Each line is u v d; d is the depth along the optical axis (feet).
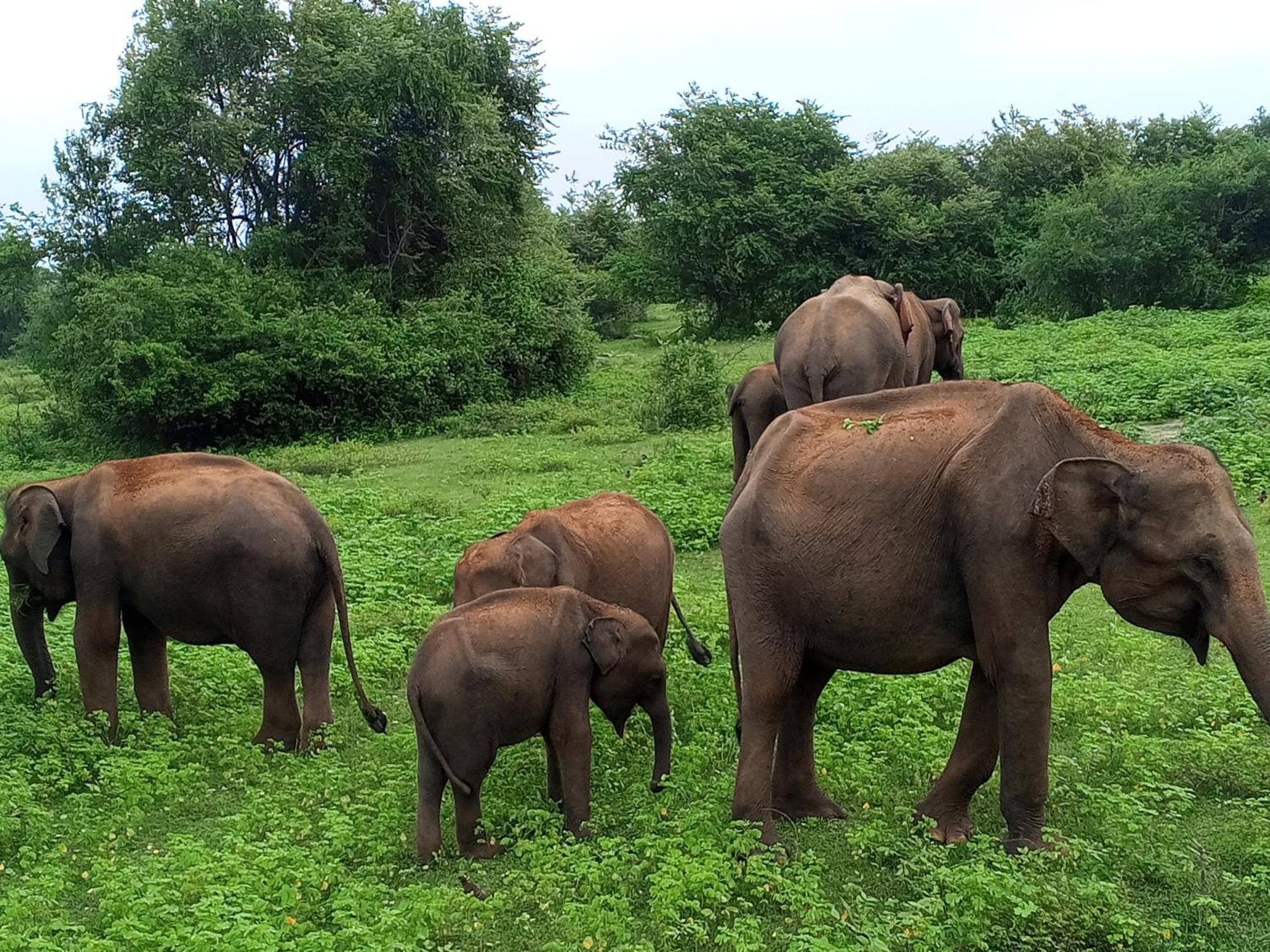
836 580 18.17
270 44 89.10
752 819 18.71
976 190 133.39
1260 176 113.60
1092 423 17.52
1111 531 16.71
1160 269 110.42
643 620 20.86
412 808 20.68
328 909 17.15
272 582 24.64
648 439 65.21
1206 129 157.69
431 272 95.86
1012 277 123.13
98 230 87.71
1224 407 52.54
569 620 20.25
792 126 133.90
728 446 54.44
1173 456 16.67
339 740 24.61
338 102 88.58
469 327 85.10
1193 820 19.13
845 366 37.68
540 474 55.67
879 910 16.42
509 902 16.98
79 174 86.99
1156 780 20.20
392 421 79.71
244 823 19.85
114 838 20.01
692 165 129.29
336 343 78.07
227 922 15.90
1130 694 23.67
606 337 145.59
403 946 15.37
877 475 18.17
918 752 21.49
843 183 128.47
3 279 85.87
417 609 33.24
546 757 22.31
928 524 17.85
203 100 88.12
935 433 18.21
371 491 51.83
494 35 100.83
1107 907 16.03
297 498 25.40
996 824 19.26
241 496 25.04
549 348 90.63
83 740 23.94
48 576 26.00
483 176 94.53
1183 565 16.34
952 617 18.03
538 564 23.09
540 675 19.70
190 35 87.30
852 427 18.84
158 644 26.50
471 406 80.33
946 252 131.03
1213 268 108.58
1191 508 16.31
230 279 81.10
